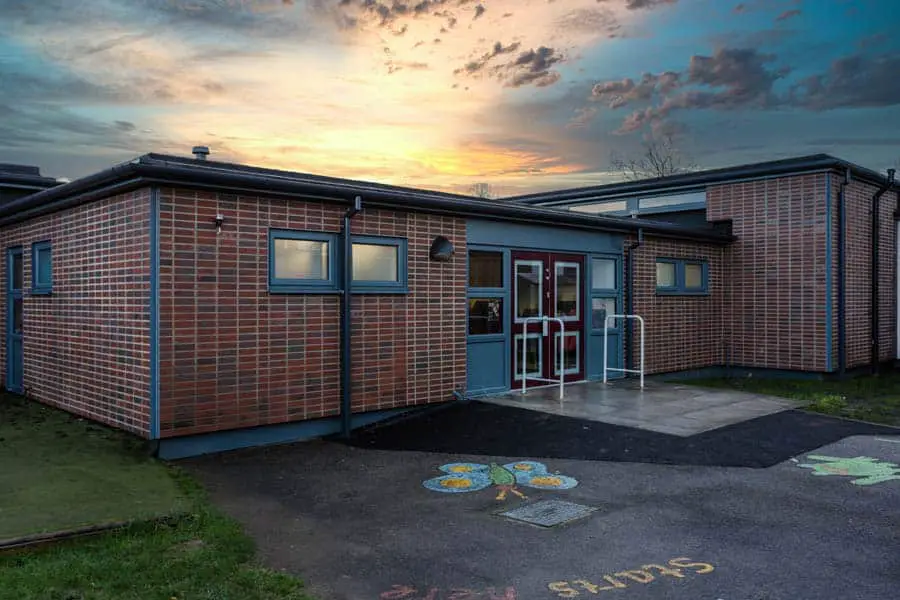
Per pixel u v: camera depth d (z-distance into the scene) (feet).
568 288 36.83
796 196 43.83
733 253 46.60
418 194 30.53
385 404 28.66
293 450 24.58
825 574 13.61
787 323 44.21
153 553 14.48
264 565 14.28
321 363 26.68
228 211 24.20
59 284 29.04
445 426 27.25
